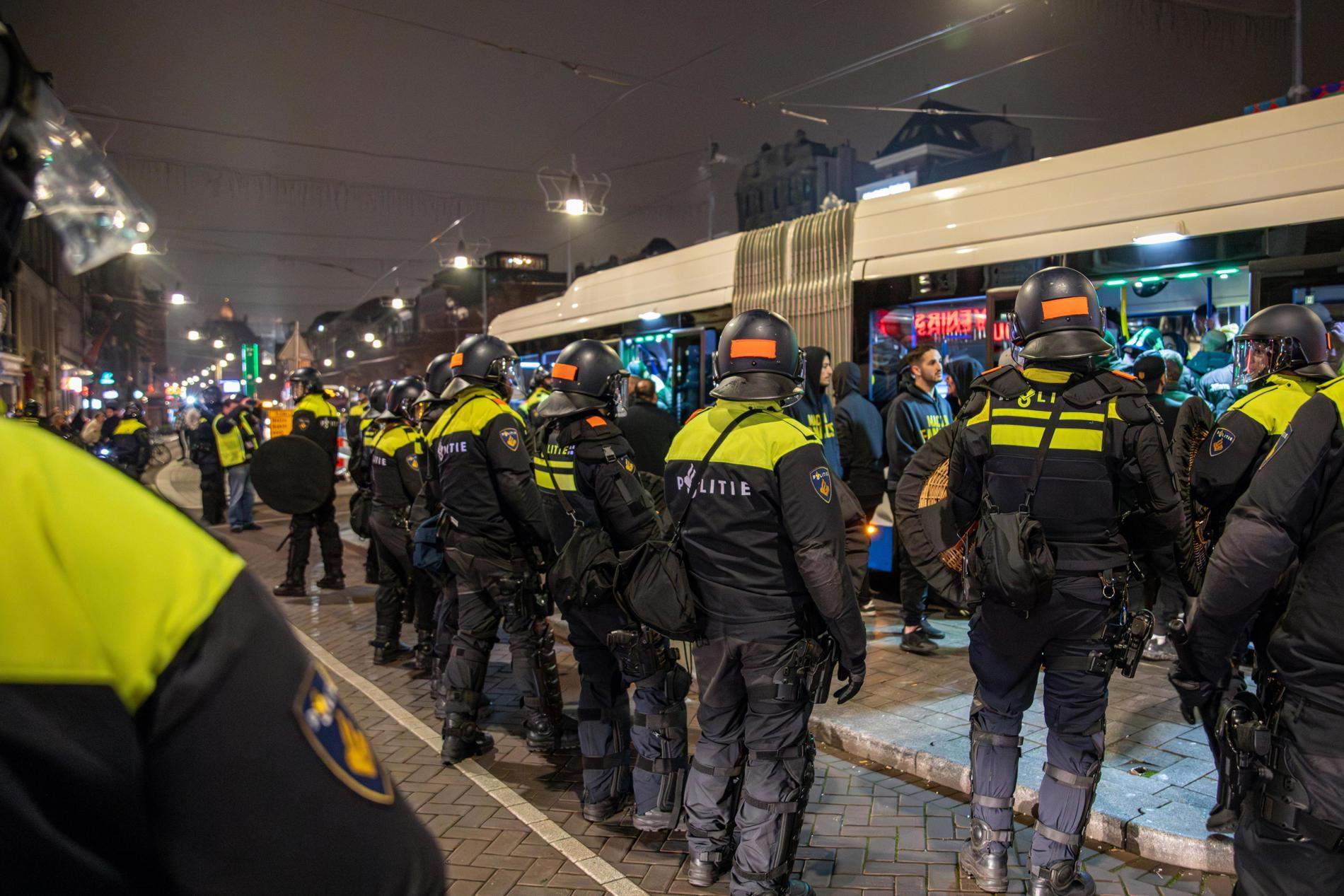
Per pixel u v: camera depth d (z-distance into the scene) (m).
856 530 4.39
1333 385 2.06
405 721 5.29
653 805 3.79
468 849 3.68
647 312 10.10
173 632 0.69
